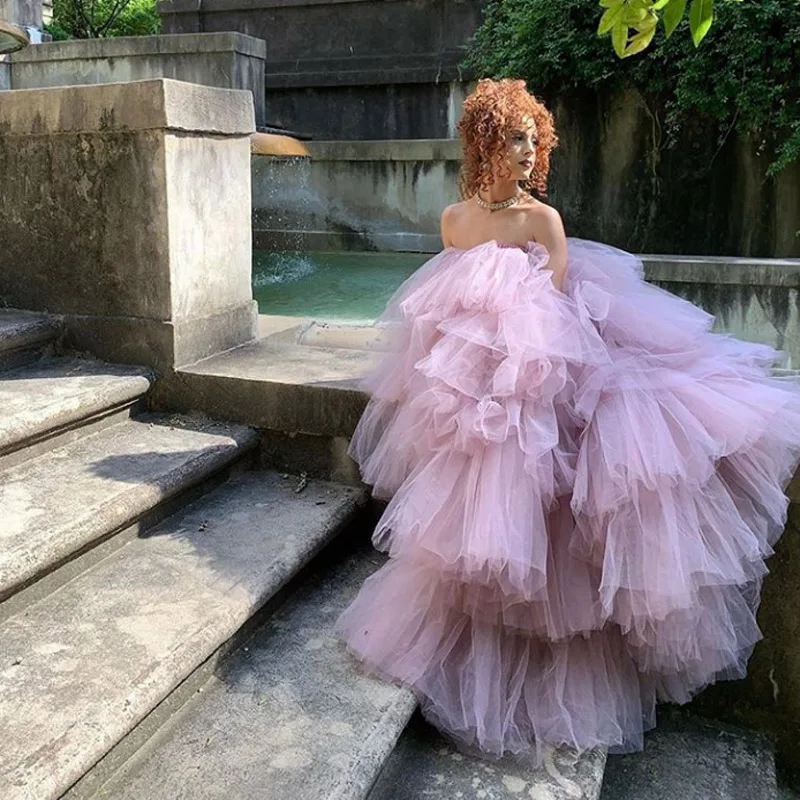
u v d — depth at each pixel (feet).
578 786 6.20
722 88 22.85
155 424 9.34
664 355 7.09
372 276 22.70
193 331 9.75
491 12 29.32
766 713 8.33
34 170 9.66
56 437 8.46
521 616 6.59
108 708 5.35
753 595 7.09
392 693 6.41
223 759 5.66
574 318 6.75
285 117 34.24
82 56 29.84
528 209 7.18
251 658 6.86
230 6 34.01
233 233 10.41
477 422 6.23
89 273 9.72
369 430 7.89
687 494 6.23
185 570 7.17
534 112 7.14
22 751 4.95
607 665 6.98
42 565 6.45
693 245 24.75
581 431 6.57
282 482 9.10
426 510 6.34
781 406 6.65
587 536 6.35
